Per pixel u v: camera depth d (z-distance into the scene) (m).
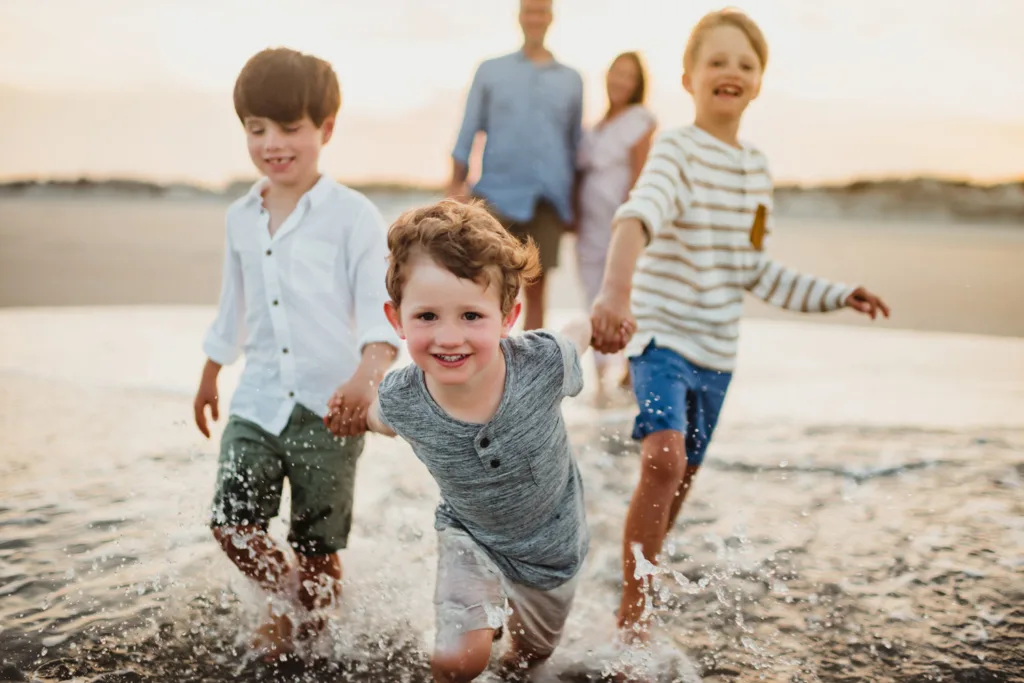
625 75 5.35
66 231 11.05
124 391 4.50
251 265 2.64
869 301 2.91
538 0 5.16
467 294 1.86
